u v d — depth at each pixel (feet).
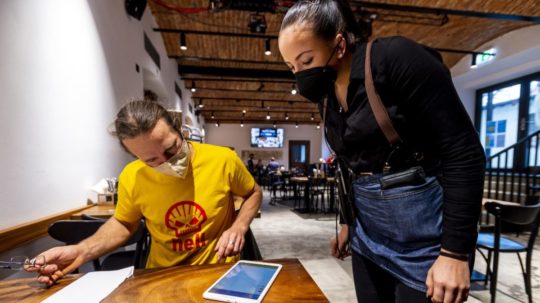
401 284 2.40
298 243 12.26
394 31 16.56
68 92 6.53
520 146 19.21
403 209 2.27
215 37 16.63
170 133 2.94
